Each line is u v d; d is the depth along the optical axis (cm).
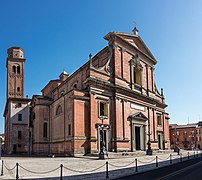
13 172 1978
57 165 2431
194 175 1784
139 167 2391
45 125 4966
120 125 4038
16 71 7156
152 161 3050
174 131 10781
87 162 2711
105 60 4344
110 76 4100
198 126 10631
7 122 6856
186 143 10456
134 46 4669
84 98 3681
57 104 4478
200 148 10206
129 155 3769
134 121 4359
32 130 5581
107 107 3934
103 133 3466
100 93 3853
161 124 5438
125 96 4266
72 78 5062
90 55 3897
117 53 4269
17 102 6347
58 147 4234
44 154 4725
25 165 2442
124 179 1642
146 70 5097
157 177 1705
